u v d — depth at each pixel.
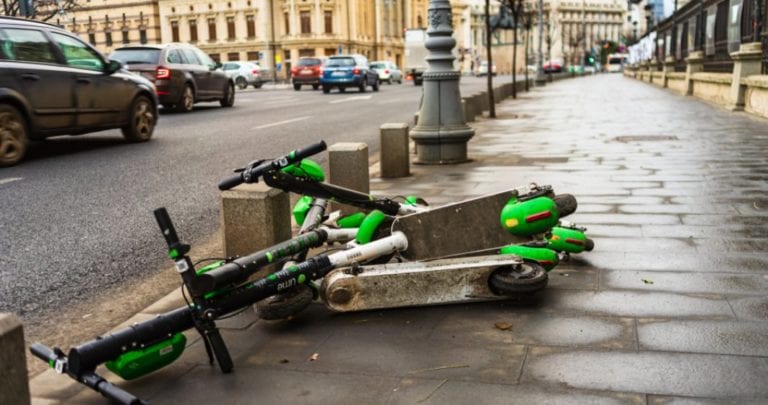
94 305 4.15
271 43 84.00
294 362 3.13
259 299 3.30
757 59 16.22
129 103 11.48
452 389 2.80
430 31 9.16
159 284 4.52
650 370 2.90
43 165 9.24
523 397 2.71
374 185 7.69
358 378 2.94
